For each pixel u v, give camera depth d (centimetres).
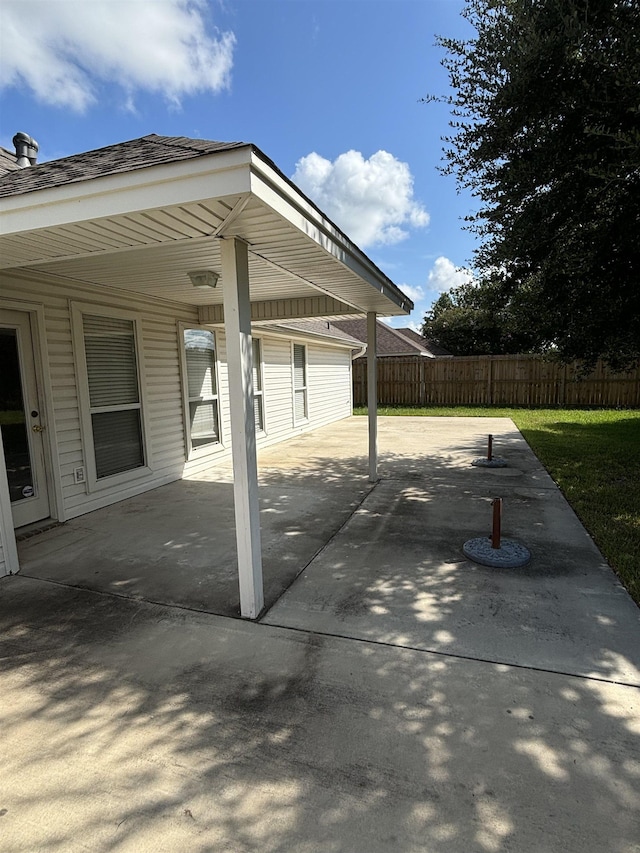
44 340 476
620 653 252
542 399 1583
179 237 270
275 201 228
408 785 173
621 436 948
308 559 389
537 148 389
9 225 252
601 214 439
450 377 1697
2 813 164
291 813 162
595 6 347
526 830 154
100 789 173
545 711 209
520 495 572
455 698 219
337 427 1259
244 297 282
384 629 280
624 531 432
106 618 301
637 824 155
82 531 470
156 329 642
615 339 507
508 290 516
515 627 279
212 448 785
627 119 368
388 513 513
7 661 256
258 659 254
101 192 228
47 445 486
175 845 151
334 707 215
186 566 381
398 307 594
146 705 220
